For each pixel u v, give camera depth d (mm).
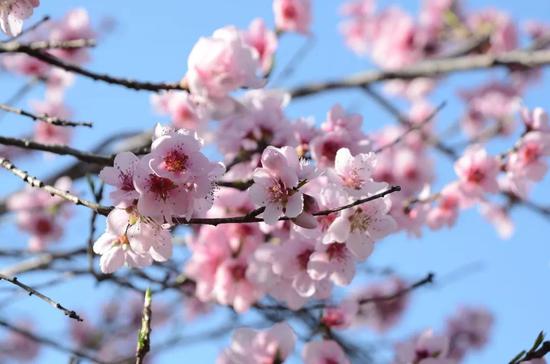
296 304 3934
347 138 3900
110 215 2748
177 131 2781
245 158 4191
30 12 3283
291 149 2844
